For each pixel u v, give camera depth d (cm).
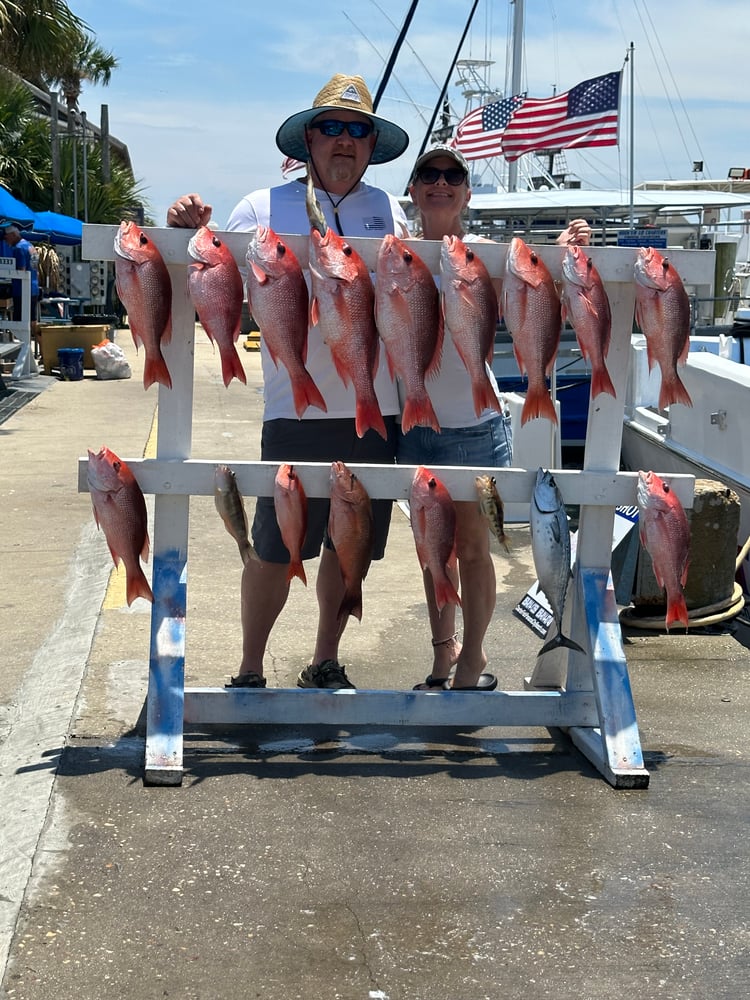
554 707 411
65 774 373
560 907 305
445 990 269
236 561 676
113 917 293
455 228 455
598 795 374
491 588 444
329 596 441
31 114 3231
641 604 595
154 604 400
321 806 358
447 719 406
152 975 271
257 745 406
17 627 539
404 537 762
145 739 402
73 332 1825
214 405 1409
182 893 305
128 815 346
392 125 432
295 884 312
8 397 1457
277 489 382
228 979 270
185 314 387
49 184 3206
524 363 370
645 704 475
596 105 1368
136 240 358
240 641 528
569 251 373
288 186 433
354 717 404
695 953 286
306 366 416
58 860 319
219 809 353
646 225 1384
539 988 271
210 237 359
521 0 1903
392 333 363
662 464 817
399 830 344
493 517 391
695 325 1149
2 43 1877
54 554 675
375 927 293
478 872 321
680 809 366
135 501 374
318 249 359
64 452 1033
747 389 680
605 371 377
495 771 391
